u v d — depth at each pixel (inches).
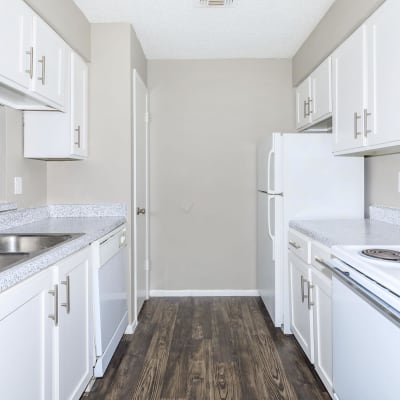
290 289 106.1
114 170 110.9
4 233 80.1
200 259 146.5
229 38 123.4
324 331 77.5
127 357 96.0
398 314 40.9
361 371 51.5
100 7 100.3
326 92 105.3
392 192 96.4
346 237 74.4
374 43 76.0
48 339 57.8
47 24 81.9
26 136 96.0
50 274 58.8
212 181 145.3
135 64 119.0
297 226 98.0
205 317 124.4
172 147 144.7
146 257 139.5
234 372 88.7
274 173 109.4
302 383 83.7
